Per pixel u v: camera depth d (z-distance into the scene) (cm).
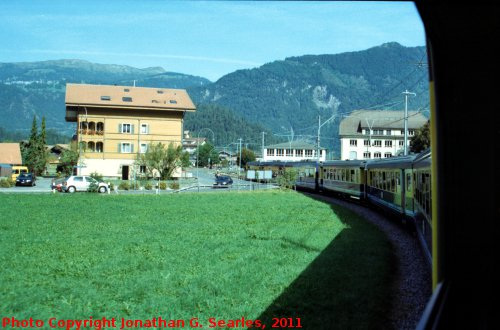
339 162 4150
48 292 1016
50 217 2425
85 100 7050
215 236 1873
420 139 7138
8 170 7700
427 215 1359
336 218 2550
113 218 2441
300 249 1589
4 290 1023
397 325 846
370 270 1252
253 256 1447
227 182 5909
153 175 6681
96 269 1245
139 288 1056
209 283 1108
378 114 11538
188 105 7388
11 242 1648
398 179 2356
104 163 7044
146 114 7194
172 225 2191
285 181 4941
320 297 1005
